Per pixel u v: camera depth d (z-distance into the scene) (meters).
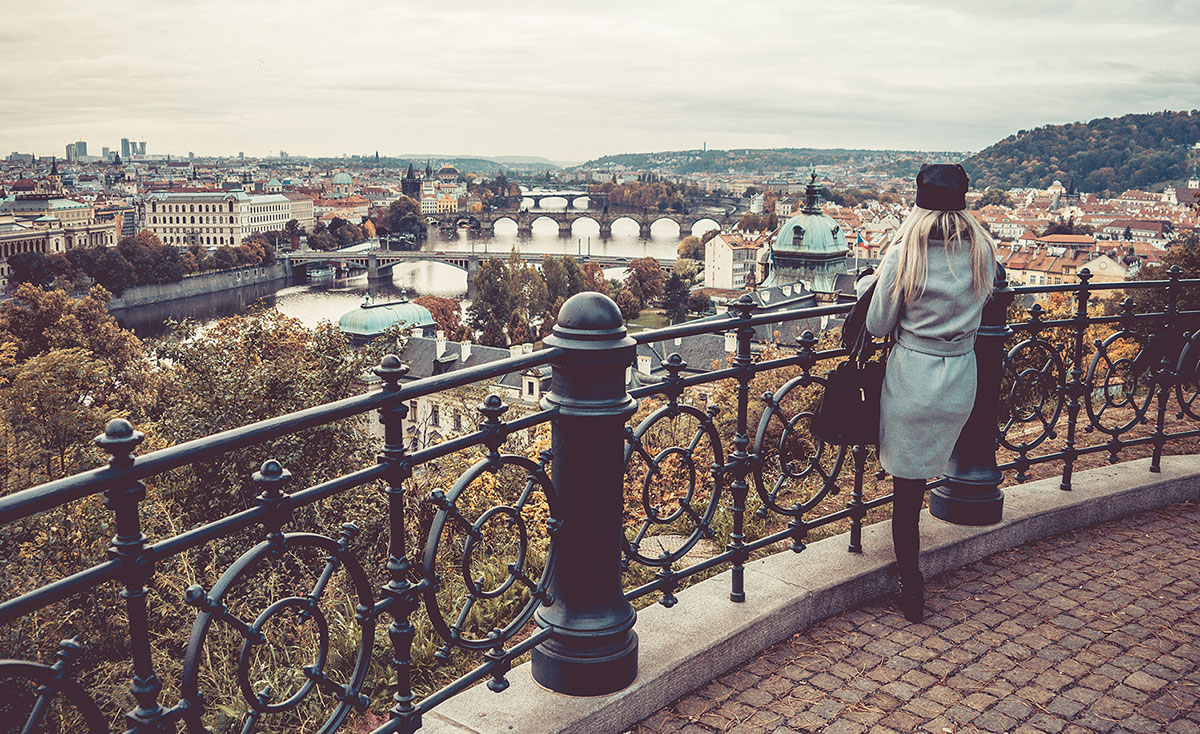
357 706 2.49
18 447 23.91
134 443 1.83
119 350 75.12
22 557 9.82
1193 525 4.98
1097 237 181.00
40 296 74.50
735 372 3.61
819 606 3.81
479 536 2.74
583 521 3.01
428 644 3.67
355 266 192.38
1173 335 5.42
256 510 2.07
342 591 6.23
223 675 3.91
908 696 3.24
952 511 4.57
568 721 2.86
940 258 3.50
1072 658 3.52
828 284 96.88
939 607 3.95
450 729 2.83
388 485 2.47
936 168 3.51
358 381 19.16
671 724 3.07
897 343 3.67
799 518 4.07
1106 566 4.41
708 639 3.35
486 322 123.44
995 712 3.14
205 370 18.20
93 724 1.85
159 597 6.71
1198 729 3.06
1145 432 7.14
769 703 3.20
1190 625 3.79
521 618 2.96
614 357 2.92
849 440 3.76
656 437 6.14
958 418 3.60
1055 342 7.62
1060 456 5.17
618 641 3.05
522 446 11.62
